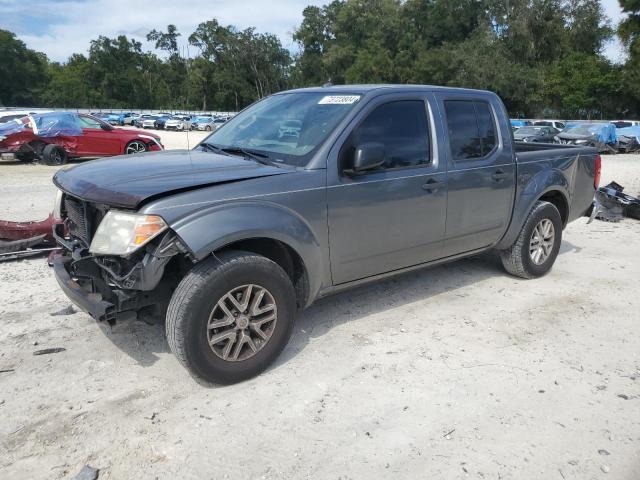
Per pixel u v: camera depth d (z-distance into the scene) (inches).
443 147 176.9
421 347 158.1
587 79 2124.8
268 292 135.6
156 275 120.8
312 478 104.3
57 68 4448.8
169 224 120.0
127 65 4296.3
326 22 3255.4
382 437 116.6
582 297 201.0
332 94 167.8
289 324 142.3
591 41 2257.6
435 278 219.9
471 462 109.2
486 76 2065.7
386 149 162.1
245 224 128.6
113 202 122.3
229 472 105.4
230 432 117.3
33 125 593.6
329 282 155.7
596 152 242.1
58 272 143.6
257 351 137.6
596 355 155.0
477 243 196.7
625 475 106.4
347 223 152.6
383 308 187.0
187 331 123.7
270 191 136.0
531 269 216.4
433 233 177.6
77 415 122.3
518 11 2160.4
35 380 136.3
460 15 2394.2
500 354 154.6
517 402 130.4
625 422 123.2
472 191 185.8
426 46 2465.6
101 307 124.2
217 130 190.1
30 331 163.0
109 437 115.0
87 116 621.3
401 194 163.8
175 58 4498.0
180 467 106.5
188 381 137.3
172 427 118.7
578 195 234.1
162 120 2276.1
